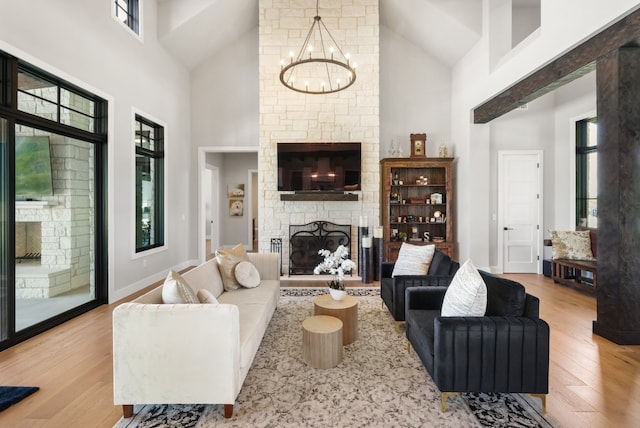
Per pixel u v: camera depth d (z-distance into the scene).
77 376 2.22
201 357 1.75
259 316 2.47
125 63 4.10
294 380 2.17
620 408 1.88
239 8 5.33
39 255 3.01
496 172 5.54
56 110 3.15
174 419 1.78
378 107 5.43
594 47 2.94
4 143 2.66
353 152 5.30
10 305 2.68
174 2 4.90
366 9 5.39
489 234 5.54
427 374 2.26
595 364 2.38
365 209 5.45
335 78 5.41
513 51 4.13
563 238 4.74
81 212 3.52
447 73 6.00
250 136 6.05
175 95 5.50
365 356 2.52
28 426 1.72
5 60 2.64
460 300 2.01
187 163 5.98
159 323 1.75
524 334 1.83
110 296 3.80
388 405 1.91
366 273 4.88
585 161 5.20
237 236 8.28
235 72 6.04
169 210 5.31
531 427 1.72
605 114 2.82
